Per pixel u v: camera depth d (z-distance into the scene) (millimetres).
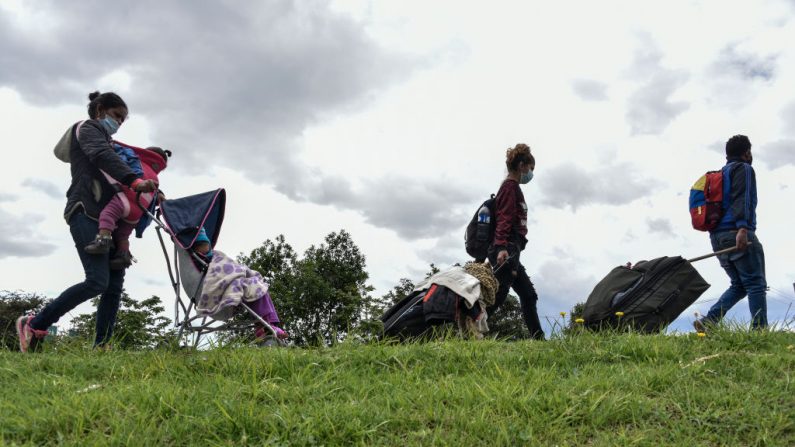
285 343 6469
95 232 6020
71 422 3838
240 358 5230
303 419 3889
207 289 6430
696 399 4227
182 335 6133
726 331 5883
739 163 7074
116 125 6340
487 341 6020
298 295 40219
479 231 7738
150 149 6785
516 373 4941
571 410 4020
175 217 6461
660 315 7031
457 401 4293
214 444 3625
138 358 5418
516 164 7742
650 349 5449
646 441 3650
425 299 6773
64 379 4746
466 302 6691
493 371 5031
